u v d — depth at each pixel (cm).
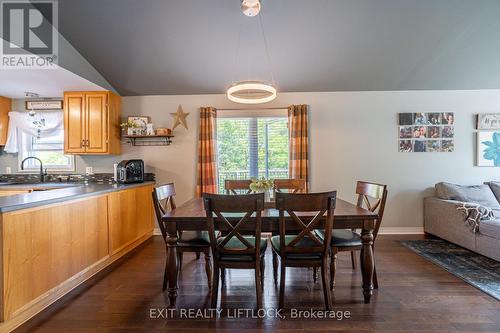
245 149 401
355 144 390
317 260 192
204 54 322
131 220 324
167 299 208
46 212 194
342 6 263
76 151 366
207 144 384
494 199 346
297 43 306
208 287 227
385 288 221
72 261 221
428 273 250
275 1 257
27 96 391
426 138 389
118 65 336
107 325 175
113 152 377
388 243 342
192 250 219
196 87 381
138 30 288
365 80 369
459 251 310
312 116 392
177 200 396
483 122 385
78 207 229
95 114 366
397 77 363
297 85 377
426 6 263
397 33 294
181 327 172
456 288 220
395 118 389
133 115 398
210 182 382
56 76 312
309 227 185
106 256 271
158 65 339
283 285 192
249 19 276
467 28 287
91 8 262
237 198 178
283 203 181
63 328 171
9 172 407
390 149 390
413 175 390
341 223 198
